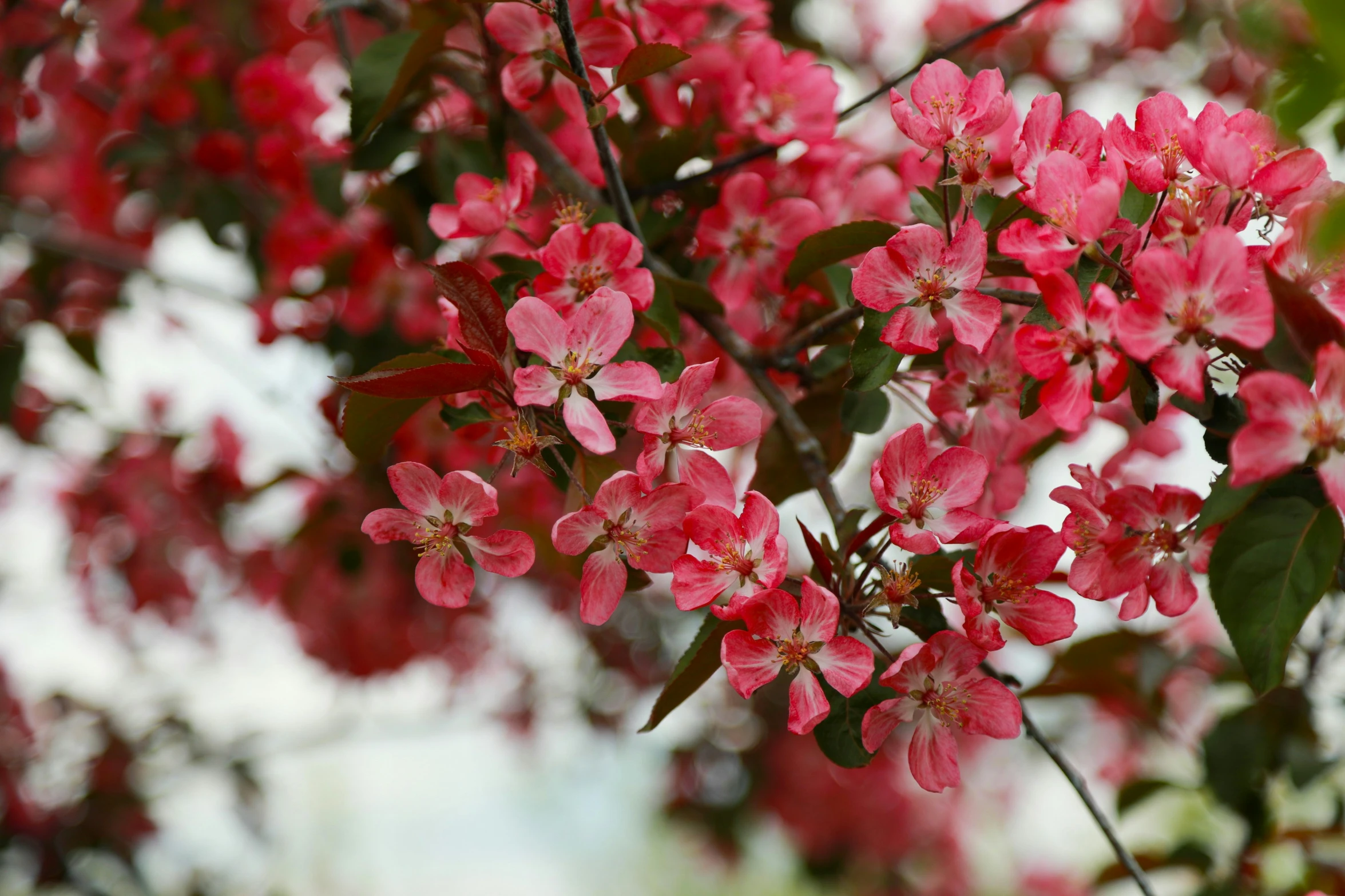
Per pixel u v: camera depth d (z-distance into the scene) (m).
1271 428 1.10
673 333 1.23
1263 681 1.13
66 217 2.04
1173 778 1.51
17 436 1.96
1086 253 1.14
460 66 1.33
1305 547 1.13
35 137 1.96
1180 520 1.16
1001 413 1.24
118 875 2.14
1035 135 1.17
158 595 2.03
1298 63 1.11
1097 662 1.47
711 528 1.16
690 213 1.32
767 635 1.15
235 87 1.78
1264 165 1.15
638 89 1.33
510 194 1.26
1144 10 1.97
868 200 1.33
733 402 1.17
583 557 1.22
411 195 1.39
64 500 1.98
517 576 1.17
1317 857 1.43
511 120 1.30
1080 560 1.17
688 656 1.16
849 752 1.16
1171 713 1.67
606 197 1.30
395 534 1.17
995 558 1.16
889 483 1.16
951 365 1.24
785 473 1.28
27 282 1.92
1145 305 1.12
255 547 1.99
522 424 1.16
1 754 2.14
